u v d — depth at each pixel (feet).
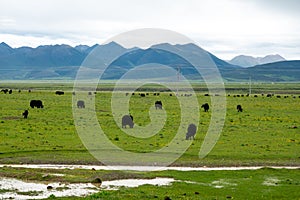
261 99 474.90
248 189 114.42
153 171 138.00
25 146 175.11
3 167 141.49
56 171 136.36
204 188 114.93
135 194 104.42
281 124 250.57
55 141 186.39
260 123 253.44
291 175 133.39
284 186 117.91
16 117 255.91
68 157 158.40
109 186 116.57
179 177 128.98
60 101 381.19
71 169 140.05
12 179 124.26
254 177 129.80
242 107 361.10
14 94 473.67
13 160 152.87
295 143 191.62
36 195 105.60
